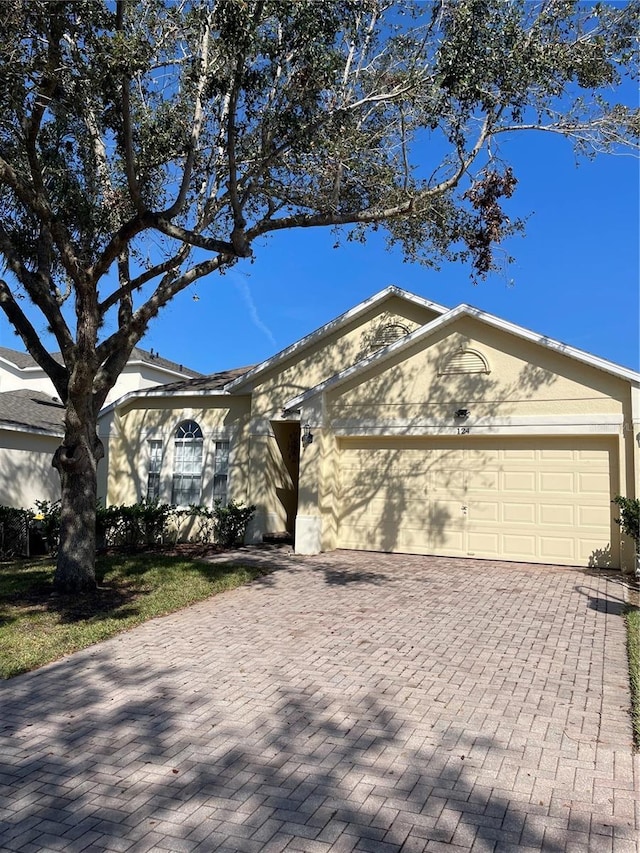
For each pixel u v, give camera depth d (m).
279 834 3.76
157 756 4.77
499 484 12.93
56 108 9.03
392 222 11.73
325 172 10.73
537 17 8.38
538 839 3.66
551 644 7.23
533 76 8.35
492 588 10.13
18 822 3.94
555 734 4.98
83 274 9.33
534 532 12.52
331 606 9.09
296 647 7.27
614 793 4.14
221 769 4.55
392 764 4.56
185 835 3.78
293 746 4.87
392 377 13.83
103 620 8.39
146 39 8.78
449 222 11.42
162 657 7.04
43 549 16.92
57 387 10.13
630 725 5.13
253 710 5.55
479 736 4.96
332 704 5.63
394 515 13.91
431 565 12.23
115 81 8.05
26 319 10.41
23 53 7.97
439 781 4.31
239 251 8.81
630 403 11.69
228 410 16.94
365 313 15.53
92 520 10.13
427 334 13.41
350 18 9.28
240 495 16.48
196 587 10.29
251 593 10.06
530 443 12.70
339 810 3.99
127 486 17.81
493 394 12.81
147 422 17.81
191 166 9.62
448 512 13.37
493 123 9.12
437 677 6.25
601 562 11.90
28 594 9.76
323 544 13.95
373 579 10.94
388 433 13.73
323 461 14.06
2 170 8.37
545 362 12.40
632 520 10.80
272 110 9.86
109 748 4.91
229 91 9.18
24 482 19.45
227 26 8.36
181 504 17.17
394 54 9.98
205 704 5.71
